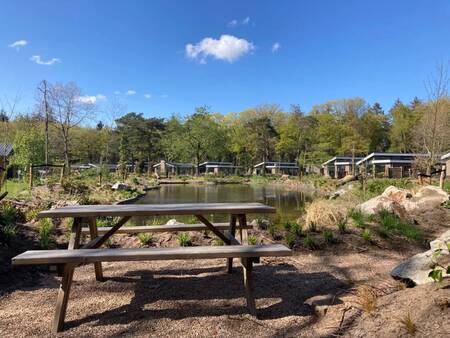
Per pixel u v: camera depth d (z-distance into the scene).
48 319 2.64
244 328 2.51
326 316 2.59
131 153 48.62
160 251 2.68
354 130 45.38
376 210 6.28
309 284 3.40
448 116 21.52
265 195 19.75
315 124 47.16
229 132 54.69
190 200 16.33
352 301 2.74
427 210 6.91
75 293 3.16
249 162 54.84
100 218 5.98
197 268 3.94
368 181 14.08
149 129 51.47
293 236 4.96
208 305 2.91
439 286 2.47
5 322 2.58
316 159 42.72
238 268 3.94
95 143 44.84
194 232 5.11
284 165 50.69
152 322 2.60
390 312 2.34
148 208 3.17
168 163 54.34
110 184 18.47
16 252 3.97
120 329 2.49
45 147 24.02
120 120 47.69
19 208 6.00
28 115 28.20
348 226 5.48
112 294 3.14
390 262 4.17
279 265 4.05
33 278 3.51
